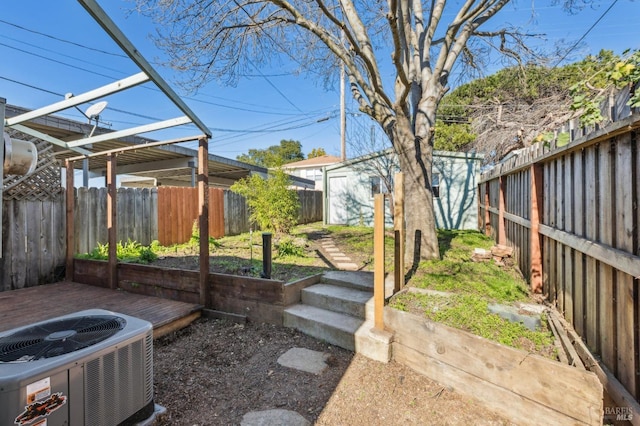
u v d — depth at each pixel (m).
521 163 4.13
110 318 1.96
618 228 1.94
